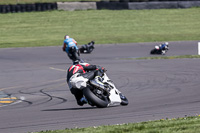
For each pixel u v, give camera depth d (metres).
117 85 49.19
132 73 60.53
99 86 31.02
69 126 25.31
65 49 60.88
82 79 30.78
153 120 25.91
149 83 50.06
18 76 62.06
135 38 119.81
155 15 154.38
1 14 150.00
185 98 37.53
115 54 91.25
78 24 142.00
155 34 127.25
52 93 44.62
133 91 44.03
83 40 117.38
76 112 31.19
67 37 60.84
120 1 161.38
